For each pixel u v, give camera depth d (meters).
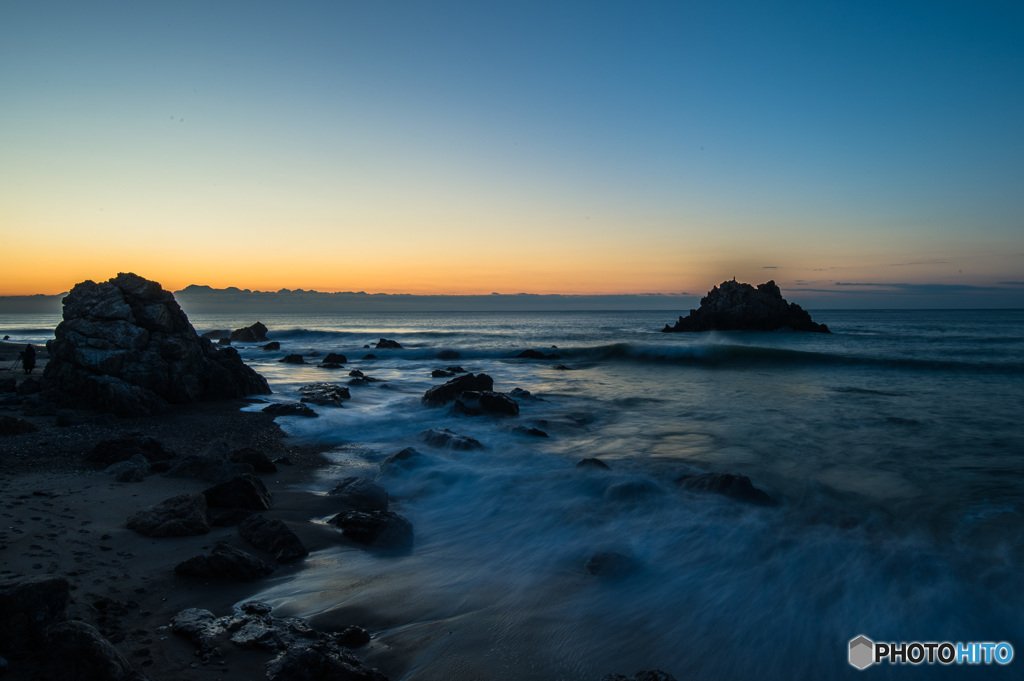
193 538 7.31
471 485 10.44
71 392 16.91
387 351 43.50
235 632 5.05
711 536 8.05
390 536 7.77
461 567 7.08
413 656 5.12
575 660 5.16
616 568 6.91
